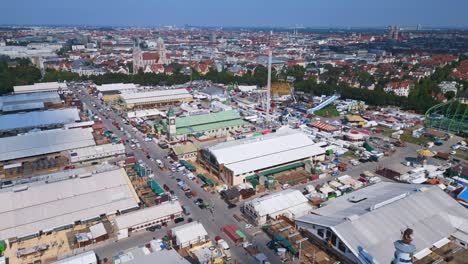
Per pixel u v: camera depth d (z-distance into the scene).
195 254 78.06
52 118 180.25
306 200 100.06
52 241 83.81
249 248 82.19
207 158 127.88
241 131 175.75
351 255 72.56
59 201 92.88
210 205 102.69
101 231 85.44
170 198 104.50
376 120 196.12
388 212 82.69
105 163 123.50
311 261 76.88
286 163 126.94
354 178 122.81
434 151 149.12
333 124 188.75
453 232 81.94
